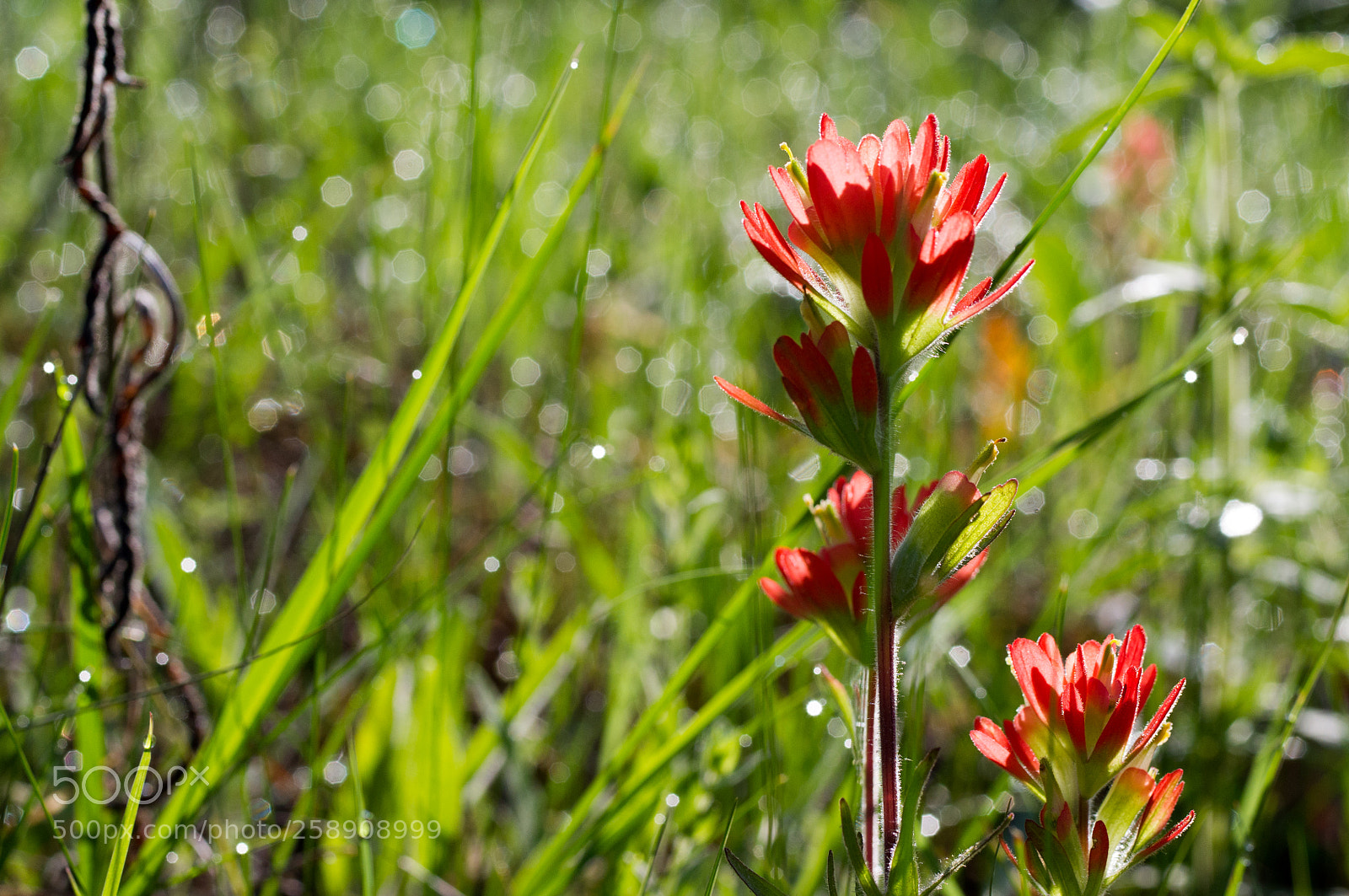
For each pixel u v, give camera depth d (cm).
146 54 141
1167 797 51
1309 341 104
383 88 160
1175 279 77
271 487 95
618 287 129
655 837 58
